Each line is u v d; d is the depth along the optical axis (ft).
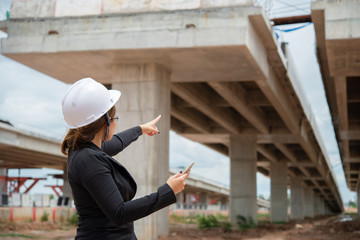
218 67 60.03
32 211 87.35
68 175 7.52
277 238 71.61
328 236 76.02
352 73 61.21
